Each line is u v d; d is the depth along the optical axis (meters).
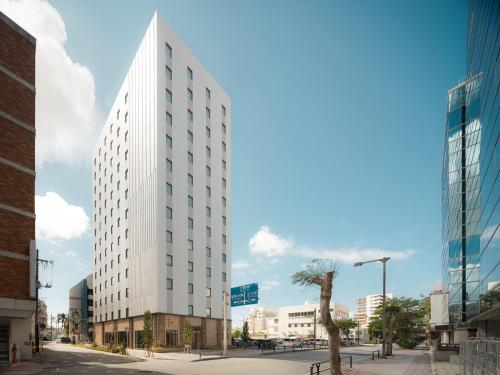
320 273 17.45
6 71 24.95
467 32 33.66
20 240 23.83
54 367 24.69
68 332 98.75
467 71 42.25
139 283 47.97
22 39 26.44
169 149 47.53
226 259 56.47
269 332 134.12
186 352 39.78
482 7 23.27
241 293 40.19
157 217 44.59
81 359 31.80
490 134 21.56
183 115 50.81
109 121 65.19
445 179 53.38
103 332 61.75
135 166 52.03
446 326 49.78
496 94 19.67
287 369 23.06
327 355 37.34
